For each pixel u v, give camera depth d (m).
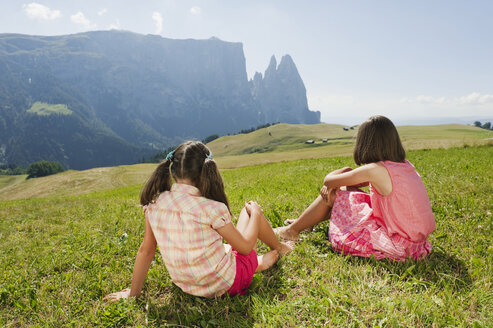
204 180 2.48
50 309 2.93
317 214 3.93
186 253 2.50
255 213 3.02
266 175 12.99
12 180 166.38
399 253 3.18
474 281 2.91
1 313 2.97
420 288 2.78
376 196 3.23
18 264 4.25
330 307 2.59
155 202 2.60
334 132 188.62
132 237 4.90
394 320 2.33
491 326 2.21
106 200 10.55
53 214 8.08
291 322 2.46
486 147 18.05
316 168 13.09
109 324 2.65
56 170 179.50
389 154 3.12
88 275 3.61
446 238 3.93
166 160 2.62
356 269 3.11
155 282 3.33
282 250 3.64
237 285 2.78
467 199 5.30
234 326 2.49
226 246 3.01
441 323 2.30
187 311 2.73
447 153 15.21
